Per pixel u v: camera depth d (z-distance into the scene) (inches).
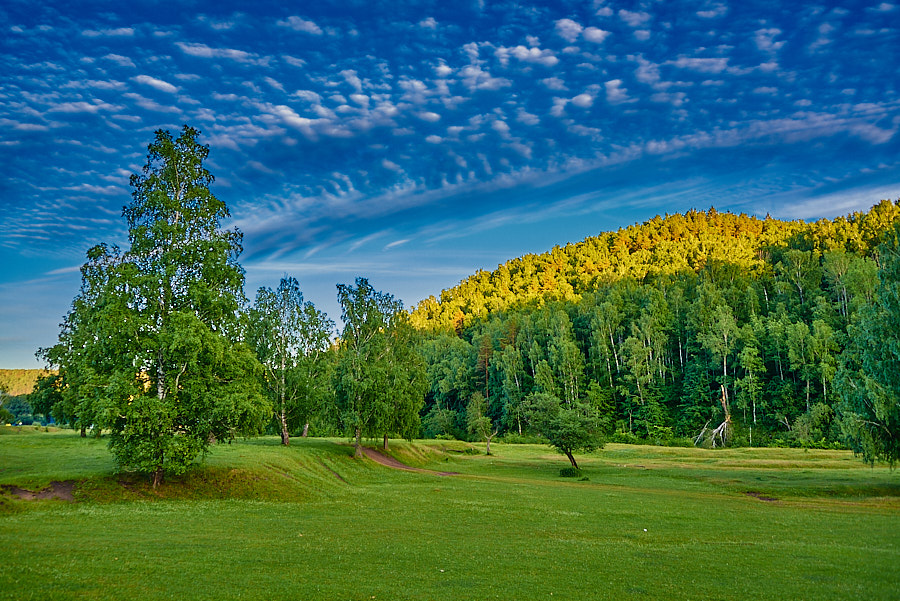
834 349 4611.2
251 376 1721.2
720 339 5383.9
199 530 1074.7
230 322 1684.3
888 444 1930.4
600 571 854.5
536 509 1584.6
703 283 6830.7
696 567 889.5
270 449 2423.7
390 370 3046.3
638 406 5659.5
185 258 1627.7
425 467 3203.7
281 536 1056.2
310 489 1843.0
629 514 1515.7
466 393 6756.9
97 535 951.6
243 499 1600.6
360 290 3097.9
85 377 1466.5
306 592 671.8
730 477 2500.0
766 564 914.7
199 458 1845.5
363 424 2822.3
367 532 1155.3
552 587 748.6
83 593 608.1
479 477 2714.1
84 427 1467.8
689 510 1609.3
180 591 642.2
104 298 1560.0
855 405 1985.7
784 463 2970.0
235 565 792.9
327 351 3248.0
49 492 1339.8
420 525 1273.4
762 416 4867.1
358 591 691.4
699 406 5241.1
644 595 724.7
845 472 2586.1
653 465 3228.3
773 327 5118.1
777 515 1518.2
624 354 6038.4
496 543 1072.8
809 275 6264.8
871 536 1210.0
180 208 1659.7
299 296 3070.9
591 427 2994.6
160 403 1459.2
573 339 6914.4
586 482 2527.1
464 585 746.2
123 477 1510.8
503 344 7199.8
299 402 2933.1
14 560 719.1
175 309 1617.9
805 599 708.7
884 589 757.9
